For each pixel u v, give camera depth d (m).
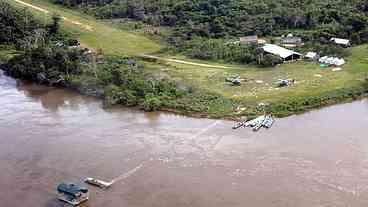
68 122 107.75
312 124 102.44
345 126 101.00
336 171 84.00
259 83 123.50
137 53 150.75
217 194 79.06
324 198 76.94
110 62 139.50
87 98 123.06
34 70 135.75
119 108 115.31
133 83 121.25
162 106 113.62
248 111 108.31
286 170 84.81
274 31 163.88
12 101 122.19
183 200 77.88
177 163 88.50
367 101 114.69
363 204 75.12
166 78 125.50
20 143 98.19
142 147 94.81
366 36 154.38
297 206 75.38
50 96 125.38
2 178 85.88
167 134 100.06
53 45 147.50
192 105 112.38
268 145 93.69
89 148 95.19
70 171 87.19
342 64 134.88
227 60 142.00
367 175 82.56
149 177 84.38
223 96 115.94
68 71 133.75
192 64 139.88
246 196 78.25
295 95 114.88
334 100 114.00
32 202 78.94
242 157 89.62
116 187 81.88
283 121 104.19
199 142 96.06
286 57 138.75
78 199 78.06
